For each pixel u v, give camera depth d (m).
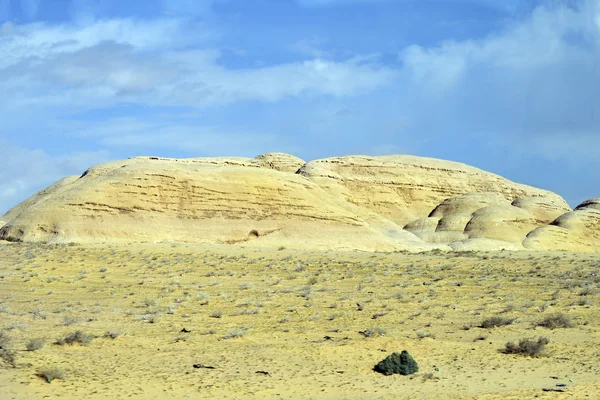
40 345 23.81
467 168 167.50
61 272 53.38
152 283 47.78
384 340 26.64
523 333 29.09
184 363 22.66
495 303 38.94
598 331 29.83
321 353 24.42
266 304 37.84
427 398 18.44
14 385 18.70
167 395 18.56
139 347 25.22
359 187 150.12
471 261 65.94
